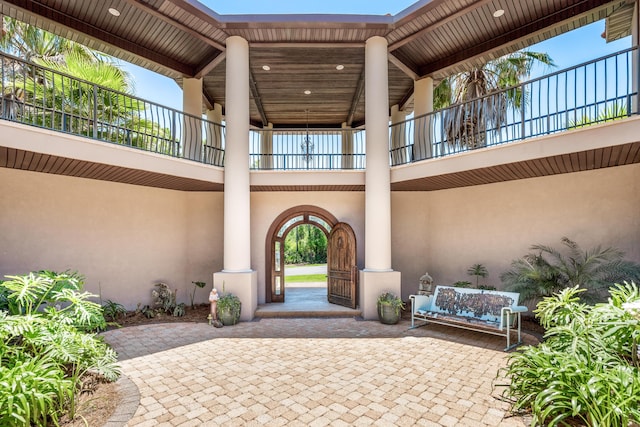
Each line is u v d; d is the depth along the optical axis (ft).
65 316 14.61
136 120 31.99
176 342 19.40
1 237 21.09
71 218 23.80
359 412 11.70
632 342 11.57
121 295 26.04
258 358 16.87
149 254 27.66
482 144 31.37
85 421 10.30
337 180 26.68
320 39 25.00
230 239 24.71
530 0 21.16
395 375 14.75
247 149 25.22
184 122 26.48
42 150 17.57
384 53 24.80
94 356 13.83
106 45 24.88
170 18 22.27
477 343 19.08
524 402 11.15
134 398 12.65
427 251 30.99
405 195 31.14
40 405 9.87
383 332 21.34
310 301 29.60
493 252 26.61
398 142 33.24
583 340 11.36
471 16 22.81
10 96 26.84
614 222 20.99
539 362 10.98
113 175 23.35
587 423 9.30
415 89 30.04
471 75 40.57
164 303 26.61
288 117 40.37
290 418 11.34
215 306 23.07
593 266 20.94
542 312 14.88
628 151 17.60
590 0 20.90
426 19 22.71
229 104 24.71
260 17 23.06
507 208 25.89
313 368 15.56
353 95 34.65
